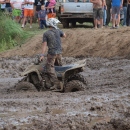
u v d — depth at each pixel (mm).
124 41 53281
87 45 55531
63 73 30391
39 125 19750
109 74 38875
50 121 20281
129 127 18953
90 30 59906
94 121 20203
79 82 29641
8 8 67000
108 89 28812
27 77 31188
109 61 48250
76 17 63844
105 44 54250
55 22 30984
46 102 24844
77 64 30297
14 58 53438
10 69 45625
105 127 19141
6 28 62625
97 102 24188
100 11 60594
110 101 24250
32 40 60625
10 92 30609
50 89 30672
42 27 66812
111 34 56469
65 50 56469
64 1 65125
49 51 30688
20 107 23828
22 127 19594
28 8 65750
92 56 52781
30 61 50250
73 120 20281
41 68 30906
